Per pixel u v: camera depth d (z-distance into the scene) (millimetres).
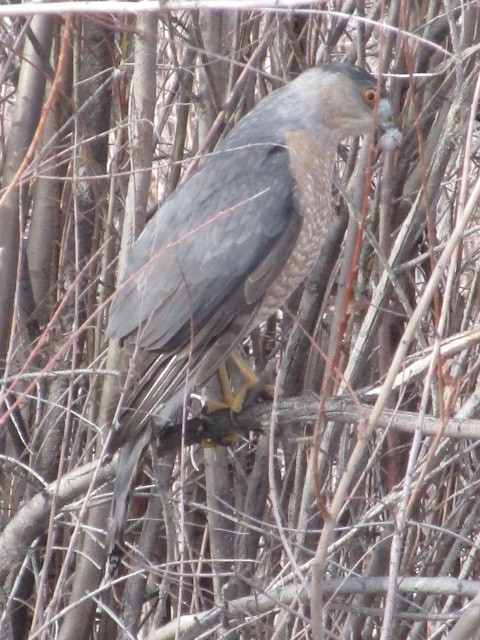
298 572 5512
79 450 9250
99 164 9289
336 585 6770
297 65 9703
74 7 4906
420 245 9078
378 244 7988
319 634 4949
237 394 7930
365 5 9547
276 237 8172
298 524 8016
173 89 9758
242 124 8758
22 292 9078
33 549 8227
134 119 8023
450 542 8523
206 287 7953
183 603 9016
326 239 9055
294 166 8352
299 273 8438
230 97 8055
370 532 8859
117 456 7297
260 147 8445
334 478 9055
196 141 9609
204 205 8188
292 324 9375
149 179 7977
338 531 8664
